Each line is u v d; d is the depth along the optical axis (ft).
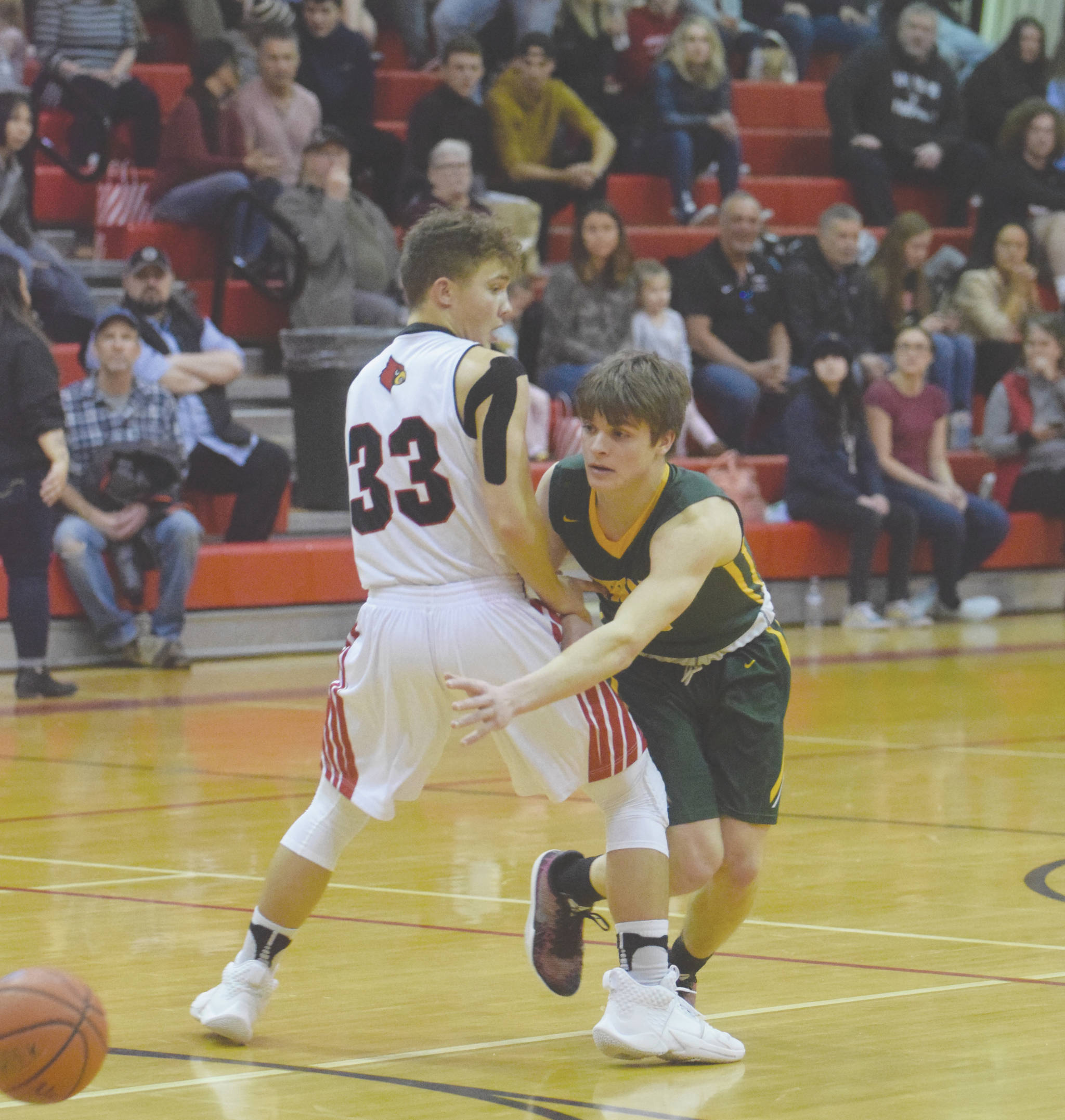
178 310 72.64
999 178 98.94
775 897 33.01
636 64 103.65
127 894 32.99
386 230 83.20
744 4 117.39
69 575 65.92
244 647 70.49
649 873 23.35
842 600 81.76
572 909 25.55
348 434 24.64
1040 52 107.45
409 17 104.63
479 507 23.48
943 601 82.48
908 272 92.73
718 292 86.43
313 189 80.28
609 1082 22.49
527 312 83.30
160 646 66.74
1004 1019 25.21
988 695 60.44
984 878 34.55
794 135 108.27
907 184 106.32
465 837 38.65
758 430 86.94
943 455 83.15
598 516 23.86
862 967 28.12
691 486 23.53
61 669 66.90
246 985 24.11
